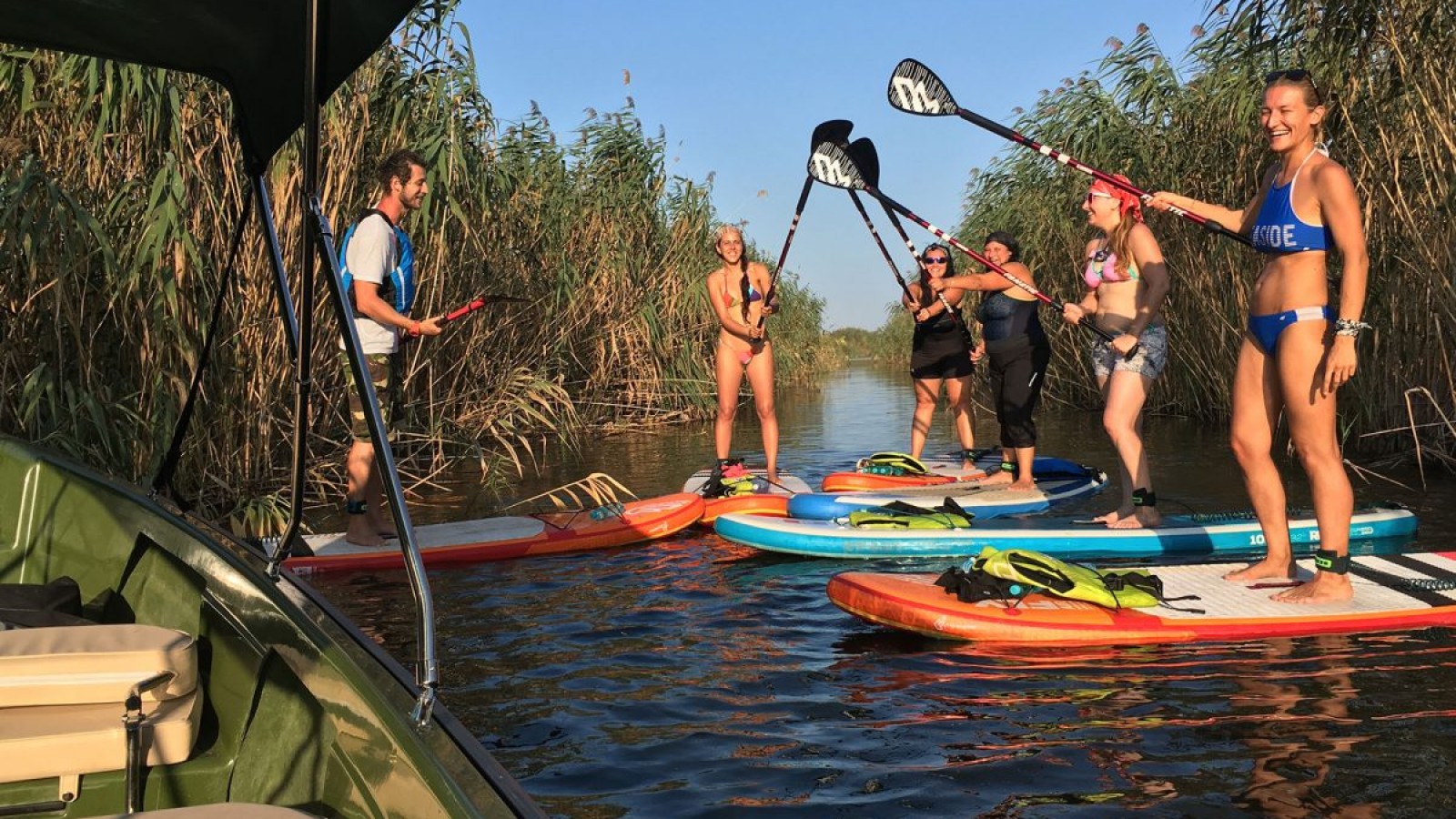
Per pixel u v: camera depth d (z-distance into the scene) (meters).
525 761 3.00
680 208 13.70
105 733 1.93
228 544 2.79
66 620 2.44
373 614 4.56
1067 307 6.05
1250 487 4.72
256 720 2.26
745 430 12.30
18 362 5.93
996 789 2.78
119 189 6.32
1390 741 3.00
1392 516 5.71
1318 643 3.96
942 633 4.12
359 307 5.39
